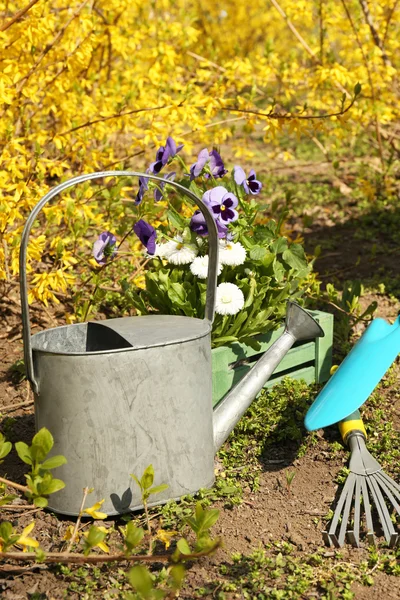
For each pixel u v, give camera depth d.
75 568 2.41
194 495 2.73
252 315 3.27
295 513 2.71
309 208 6.61
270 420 3.17
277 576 2.34
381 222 6.19
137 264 4.61
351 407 2.90
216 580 2.34
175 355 2.59
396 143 7.89
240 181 3.37
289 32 11.06
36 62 4.54
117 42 5.54
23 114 4.79
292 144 9.54
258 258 3.27
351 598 2.23
